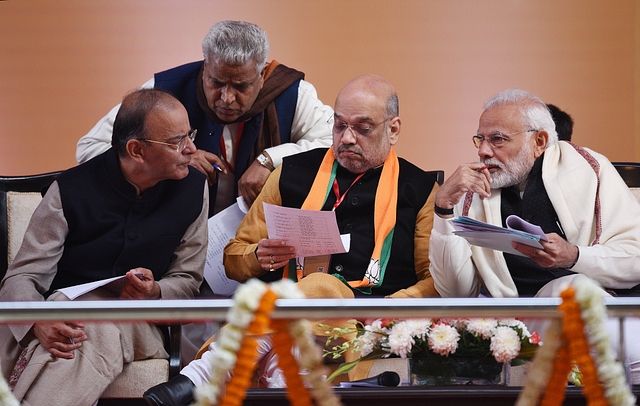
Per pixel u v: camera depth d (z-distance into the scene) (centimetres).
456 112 1191
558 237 694
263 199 797
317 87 1186
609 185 750
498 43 1194
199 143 894
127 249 716
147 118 707
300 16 1188
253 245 769
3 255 803
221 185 903
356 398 485
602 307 271
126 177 729
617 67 1198
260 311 268
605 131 1195
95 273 717
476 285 758
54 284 723
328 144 920
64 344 644
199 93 899
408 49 1190
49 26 1179
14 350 667
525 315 295
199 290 795
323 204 778
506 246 660
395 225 770
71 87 1179
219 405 270
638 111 1192
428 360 519
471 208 764
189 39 1182
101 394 664
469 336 520
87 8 1182
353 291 744
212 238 826
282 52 1186
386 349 538
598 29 1198
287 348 282
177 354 693
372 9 1189
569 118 888
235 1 1182
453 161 1188
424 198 781
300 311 281
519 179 749
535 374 287
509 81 1193
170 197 745
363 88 775
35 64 1177
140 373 673
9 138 1174
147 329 686
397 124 791
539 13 1197
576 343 273
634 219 737
